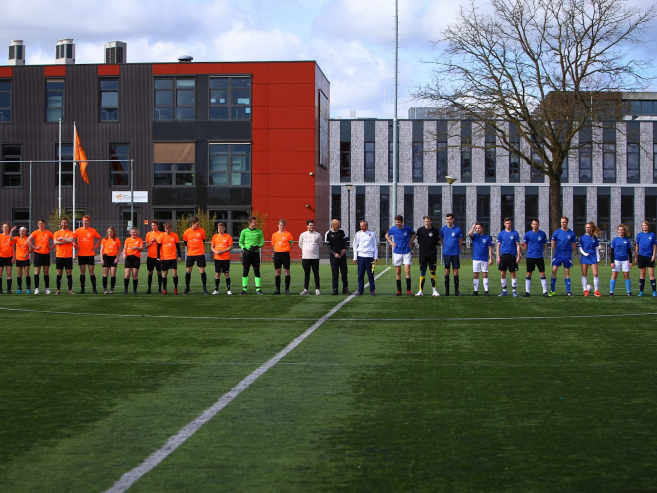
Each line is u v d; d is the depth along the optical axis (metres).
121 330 10.83
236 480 4.14
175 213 41.72
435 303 15.16
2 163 42.03
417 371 7.43
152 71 41.66
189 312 13.43
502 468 4.35
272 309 13.95
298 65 41.31
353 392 6.42
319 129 42.88
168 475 4.23
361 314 13.00
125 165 41.91
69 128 42.06
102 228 39.81
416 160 55.50
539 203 55.06
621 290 19.30
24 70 41.91
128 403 6.01
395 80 33.12
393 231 17.20
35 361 8.09
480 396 6.26
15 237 18.33
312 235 17.67
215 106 41.59
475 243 17.16
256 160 41.47
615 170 55.19
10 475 4.24
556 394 6.34
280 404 5.97
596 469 4.33
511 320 12.04
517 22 36.38
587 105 36.16
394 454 4.62
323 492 3.96
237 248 41.22
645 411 5.72
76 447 4.79
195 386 6.69
